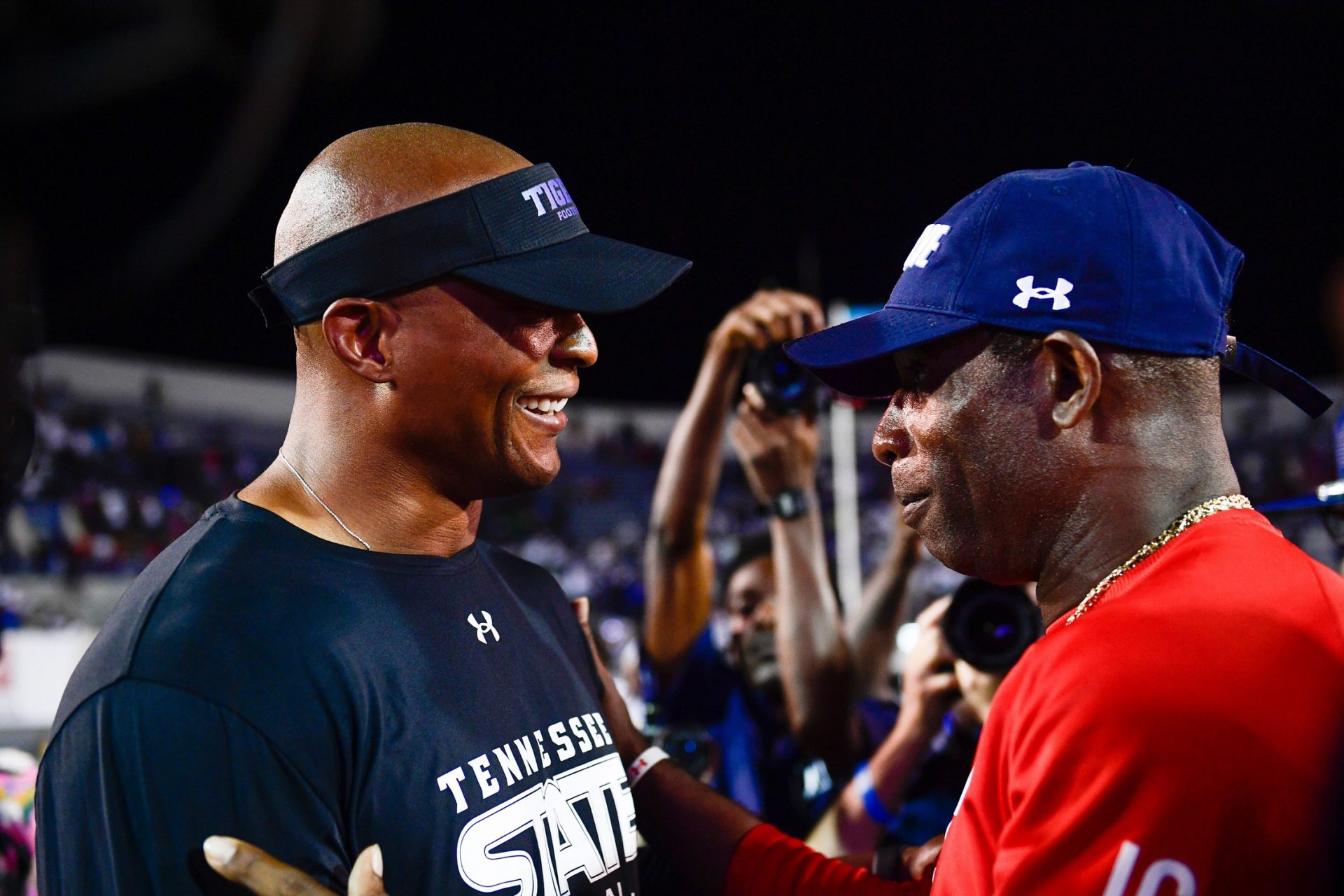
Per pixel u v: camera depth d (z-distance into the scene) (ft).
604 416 56.54
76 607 34.47
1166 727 2.72
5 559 34.37
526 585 4.51
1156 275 3.18
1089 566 3.29
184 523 41.65
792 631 6.73
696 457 6.75
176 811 3.11
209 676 3.22
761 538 8.05
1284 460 45.44
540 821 3.74
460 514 4.01
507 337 3.66
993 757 3.24
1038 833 2.85
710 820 4.56
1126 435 3.23
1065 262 3.21
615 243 3.98
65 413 42.78
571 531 51.37
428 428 3.68
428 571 3.84
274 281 3.73
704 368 6.66
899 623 7.29
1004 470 3.34
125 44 6.35
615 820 4.06
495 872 3.55
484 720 3.72
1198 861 2.65
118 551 38.55
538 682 4.05
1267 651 2.82
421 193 3.63
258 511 3.68
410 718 3.51
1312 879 2.69
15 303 3.22
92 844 3.21
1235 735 2.70
